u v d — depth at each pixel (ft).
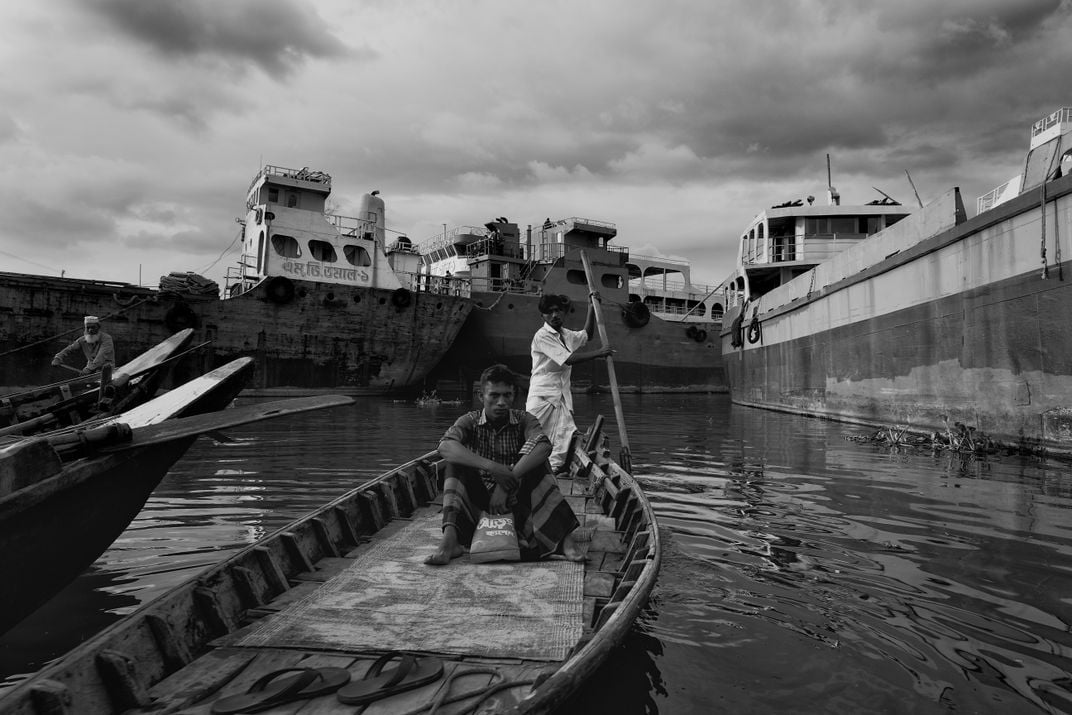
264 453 33.17
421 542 13.37
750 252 84.53
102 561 15.11
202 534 17.43
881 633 11.15
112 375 19.61
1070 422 28.91
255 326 72.38
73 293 63.57
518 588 10.73
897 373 43.09
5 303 60.64
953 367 36.99
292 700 7.06
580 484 20.85
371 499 14.66
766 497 22.48
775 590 13.26
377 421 52.08
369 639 8.70
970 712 8.64
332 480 25.38
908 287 41.63
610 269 103.71
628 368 102.73
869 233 73.97
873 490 23.54
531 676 7.65
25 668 10.15
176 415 12.78
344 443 37.55
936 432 38.45
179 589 8.90
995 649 10.51
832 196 78.84
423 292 80.94
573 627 9.14
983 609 12.19
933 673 9.73
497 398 13.20
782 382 65.26
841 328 51.39
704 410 69.62
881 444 37.22
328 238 81.35
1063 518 18.90
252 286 76.69
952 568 14.56
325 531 12.61
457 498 12.79
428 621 9.34
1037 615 11.87
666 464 30.30
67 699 6.45
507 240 107.34
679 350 105.91
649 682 9.40
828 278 54.65
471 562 12.04
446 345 83.97
